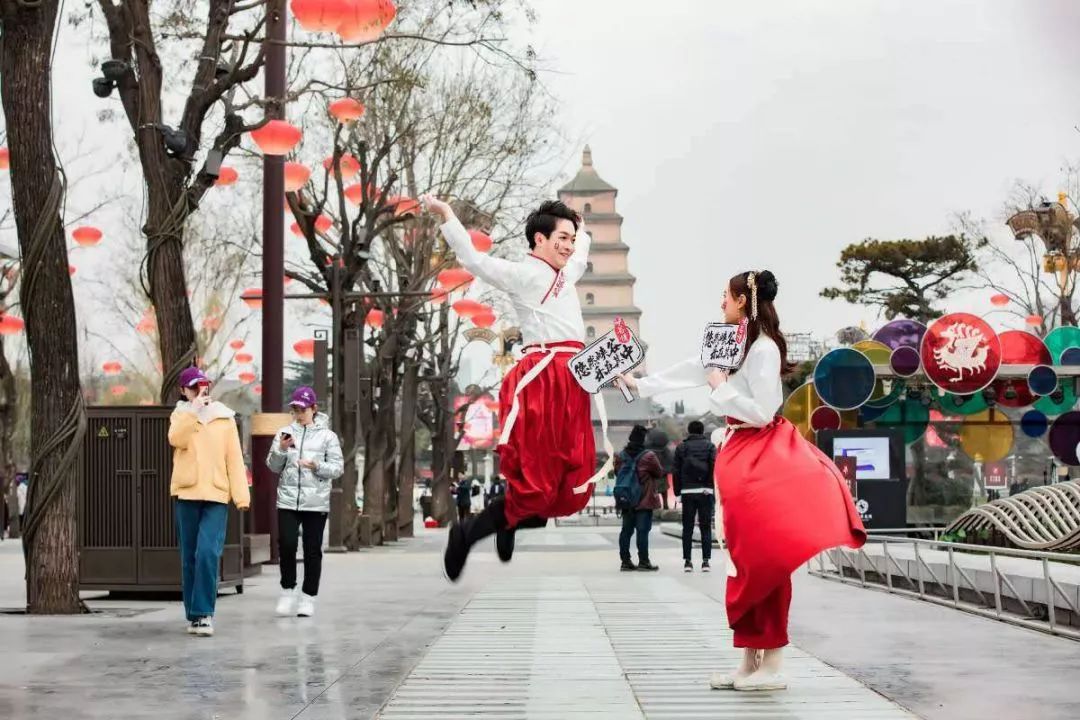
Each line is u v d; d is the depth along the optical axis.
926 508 24.58
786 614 6.82
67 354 11.37
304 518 11.05
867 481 22.58
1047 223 29.53
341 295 25.94
